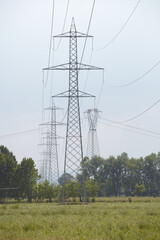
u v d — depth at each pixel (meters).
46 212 48.91
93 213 47.69
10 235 24.23
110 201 118.62
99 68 79.75
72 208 62.38
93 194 123.81
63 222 32.66
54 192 142.75
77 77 82.50
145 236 22.67
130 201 110.00
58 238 22.47
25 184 136.00
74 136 84.19
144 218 35.22
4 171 134.38
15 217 41.00
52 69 80.75
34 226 29.50
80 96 82.81
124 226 28.47
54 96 82.69
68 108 83.38
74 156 85.81
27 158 138.88
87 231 25.53
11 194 135.00
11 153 141.00
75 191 124.50
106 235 23.73
